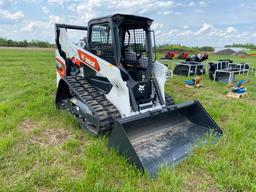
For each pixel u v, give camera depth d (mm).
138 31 4078
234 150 3182
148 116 3275
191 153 3094
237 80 9797
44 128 3949
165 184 2506
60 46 5051
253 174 2693
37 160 2951
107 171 2693
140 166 2650
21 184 2439
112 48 3703
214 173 2723
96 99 3760
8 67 12250
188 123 4012
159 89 4074
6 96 5910
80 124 4027
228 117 4797
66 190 2385
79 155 3117
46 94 6262
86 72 4371
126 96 3508
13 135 3590
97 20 3918
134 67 4172
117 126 2926
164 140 3469
